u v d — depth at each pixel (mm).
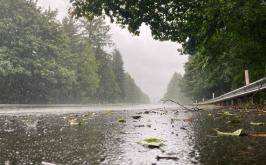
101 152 2588
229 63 19375
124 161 2189
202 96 58344
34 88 41562
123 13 9945
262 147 2703
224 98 19781
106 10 9930
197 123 5742
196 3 9867
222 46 12914
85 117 8625
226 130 4285
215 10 8836
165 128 4832
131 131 4422
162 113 10594
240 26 9742
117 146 2938
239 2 8398
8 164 2109
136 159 2260
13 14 39000
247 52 13508
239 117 7164
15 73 36062
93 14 10047
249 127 4695
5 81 36844
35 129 4887
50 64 41062
